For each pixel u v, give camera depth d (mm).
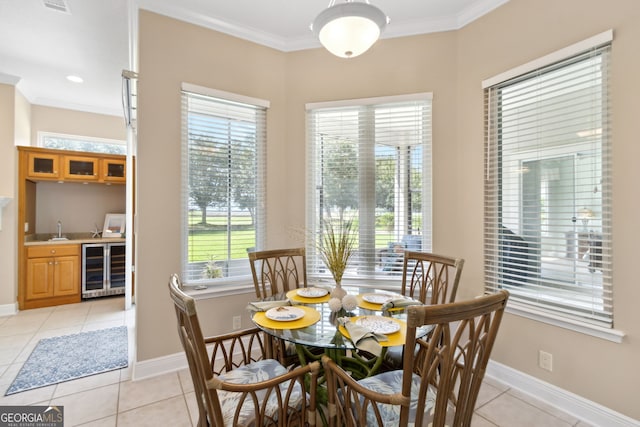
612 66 1770
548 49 2053
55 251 4074
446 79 2648
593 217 1876
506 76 2271
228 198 2732
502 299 1114
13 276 3777
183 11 2473
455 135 2633
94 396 2080
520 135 2252
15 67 3506
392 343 1364
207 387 1105
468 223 2559
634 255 1695
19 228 3852
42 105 4371
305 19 2631
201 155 2611
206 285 2604
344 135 2863
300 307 1854
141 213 2350
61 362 2535
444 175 2648
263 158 2879
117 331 3215
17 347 2818
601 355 1807
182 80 2490
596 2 1827
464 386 1124
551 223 2080
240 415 1290
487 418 1883
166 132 2438
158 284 2400
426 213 2719
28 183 4062
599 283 1843
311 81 2906
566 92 1999
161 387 2189
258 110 2867
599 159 1852
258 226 2869
